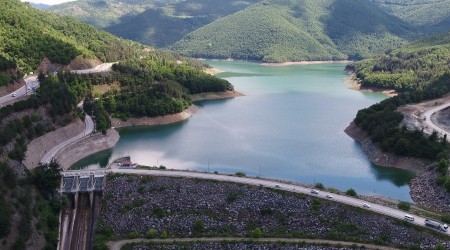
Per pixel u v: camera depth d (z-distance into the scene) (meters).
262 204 144.12
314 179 187.12
